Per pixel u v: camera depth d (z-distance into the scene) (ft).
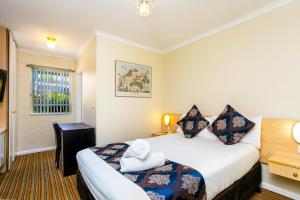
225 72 9.26
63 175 8.76
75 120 15.10
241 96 8.55
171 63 12.75
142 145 5.17
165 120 12.06
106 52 10.30
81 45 12.23
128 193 3.64
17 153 12.39
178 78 12.15
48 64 13.92
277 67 7.32
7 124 9.37
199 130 9.02
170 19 8.57
